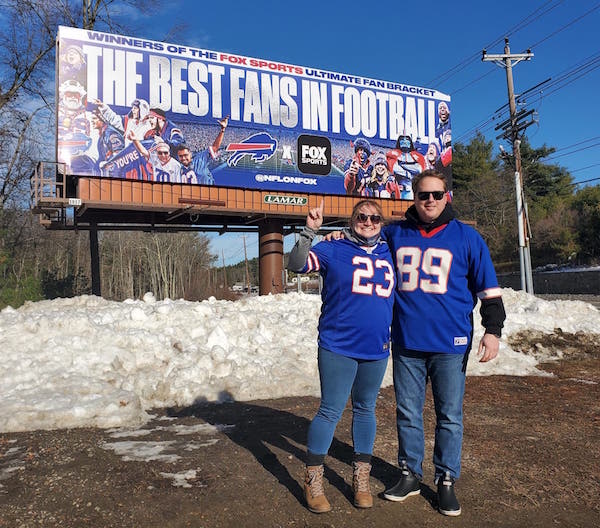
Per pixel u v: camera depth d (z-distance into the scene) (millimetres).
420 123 22859
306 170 20359
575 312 11383
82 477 3533
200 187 18766
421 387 3400
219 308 9414
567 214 50906
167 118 18078
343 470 3787
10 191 25891
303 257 3186
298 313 9172
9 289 20562
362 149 21500
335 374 3168
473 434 4727
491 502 3307
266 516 3055
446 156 23359
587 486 3559
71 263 49906
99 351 6270
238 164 19172
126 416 4934
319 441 3143
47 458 3891
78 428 4703
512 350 8797
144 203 17625
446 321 3221
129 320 7273
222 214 19578
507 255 55594
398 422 3404
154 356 6523
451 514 3104
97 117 17078
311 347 7520
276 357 7055
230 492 3350
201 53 18688
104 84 17188
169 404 5695
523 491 3473
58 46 16766
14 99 24969
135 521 2945
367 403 3295
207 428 4785
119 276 61906
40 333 6434
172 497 3250
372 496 3367
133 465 3771
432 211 3273
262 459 3963
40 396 5145
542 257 51469
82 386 5441
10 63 24328
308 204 20625
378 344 3203
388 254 3330
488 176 57906
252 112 19469
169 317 7535
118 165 17312
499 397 6211
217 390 5945
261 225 21375
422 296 3248
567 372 7730
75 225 20734
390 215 22125
